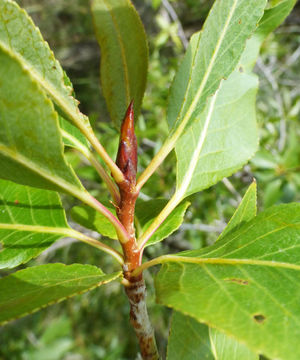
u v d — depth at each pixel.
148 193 0.19
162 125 0.22
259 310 0.05
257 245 0.07
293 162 0.20
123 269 0.08
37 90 0.06
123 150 0.07
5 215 0.09
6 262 0.09
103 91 0.09
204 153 0.10
